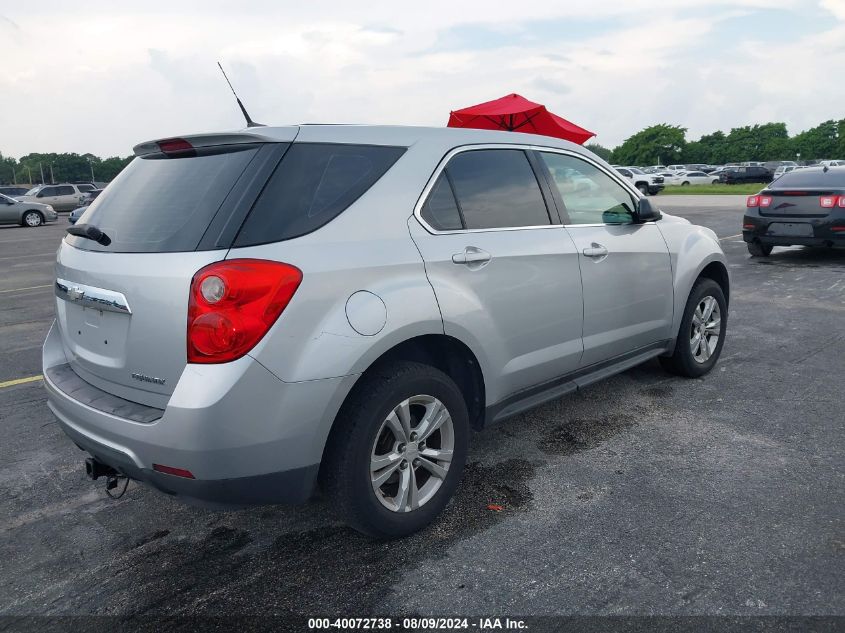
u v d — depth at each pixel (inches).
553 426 159.6
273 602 97.7
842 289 324.2
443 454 115.3
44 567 108.4
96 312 105.4
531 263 129.5
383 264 104.7
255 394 91.2
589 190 151.7
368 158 111.1
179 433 89.7
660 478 131.7
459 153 124.2
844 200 376.2
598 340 149.4
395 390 104.8
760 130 4210.1
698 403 172.2
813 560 103.1
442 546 110.3
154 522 122.0
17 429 167.5
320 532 116.5
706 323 190.9
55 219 1111.6
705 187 1823.3
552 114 514.9
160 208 102.0
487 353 122.0
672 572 100.9
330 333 96.7
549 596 96.3
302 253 96.3
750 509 118.9
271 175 98.9
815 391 179.9
